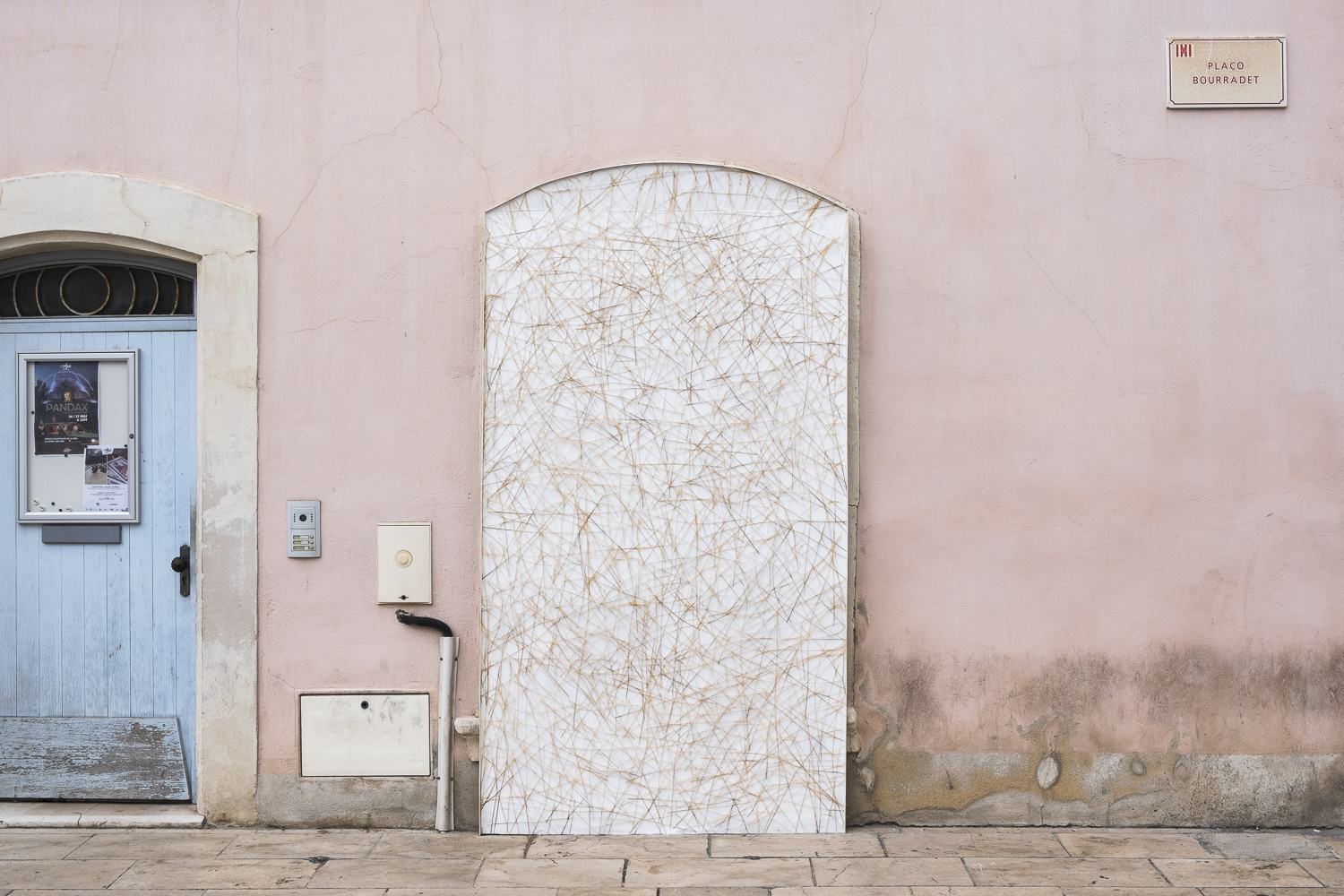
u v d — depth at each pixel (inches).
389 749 172.4
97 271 178.7
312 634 172.7
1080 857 161.0
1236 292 173.3
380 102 172.7
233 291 171.8
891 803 173.9
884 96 172.9
